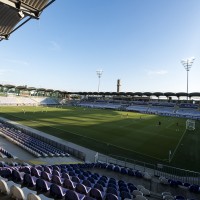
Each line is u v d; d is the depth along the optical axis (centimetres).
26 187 900
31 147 2362
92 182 1316
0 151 1991
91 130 3856
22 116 5284
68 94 13088
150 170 2083
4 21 1029
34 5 874
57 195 829
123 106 9775
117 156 2461
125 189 1195
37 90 11250
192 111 7894
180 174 2000
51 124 4297
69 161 2148
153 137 3528
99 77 11250
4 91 10956
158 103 9450
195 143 3253
